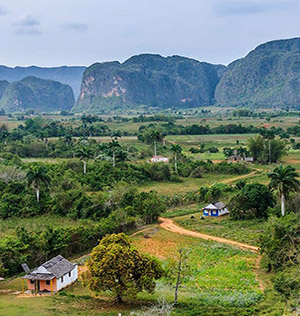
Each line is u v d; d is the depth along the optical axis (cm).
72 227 8131
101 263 5069
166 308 4753
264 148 18238
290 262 6225
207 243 7950
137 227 9169
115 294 5281
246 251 7438
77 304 5097
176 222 9775
